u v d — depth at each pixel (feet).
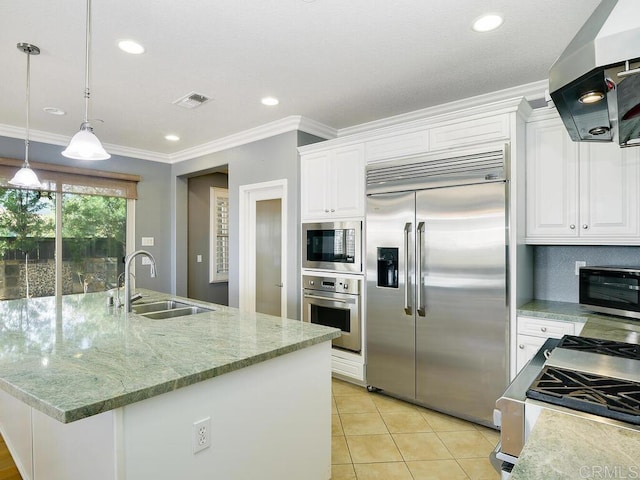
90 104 11.02
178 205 17.81
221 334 6.10
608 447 2.71
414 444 7.97
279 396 5.49
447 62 8.50
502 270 8.21
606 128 4.94
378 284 10.32
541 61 8.45
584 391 3.51
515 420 3.43
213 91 10.12
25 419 6.23
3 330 6.38
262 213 14.12
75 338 5.84
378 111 11.73
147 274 17.13
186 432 4.33
